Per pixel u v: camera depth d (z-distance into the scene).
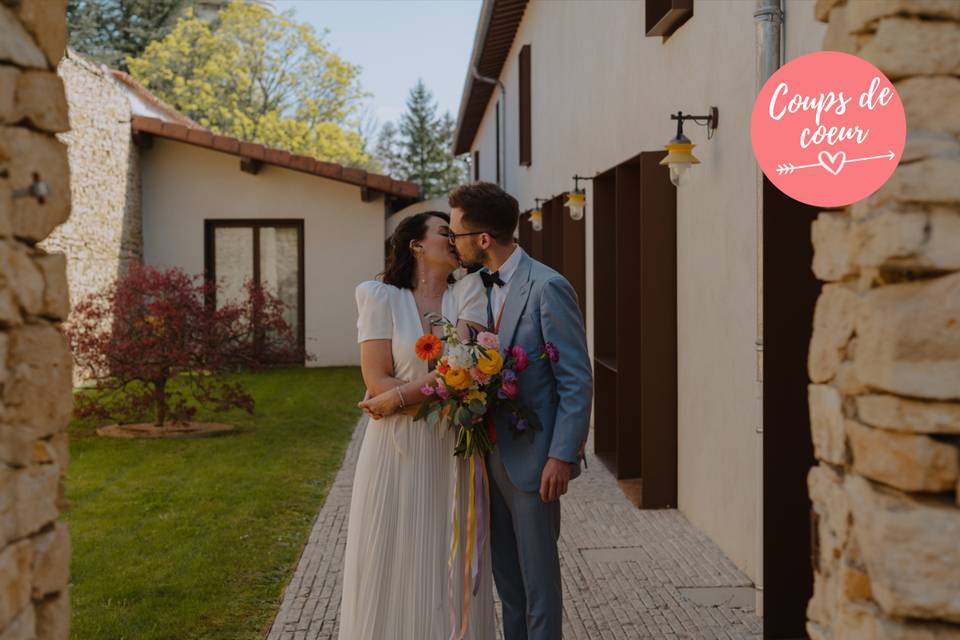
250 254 14.17
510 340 2.87
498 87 15.75
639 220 6.37
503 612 3.12
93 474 6.77
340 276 14.14
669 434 5.59
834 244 1.74
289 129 32.19
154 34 33.59
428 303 2.98
